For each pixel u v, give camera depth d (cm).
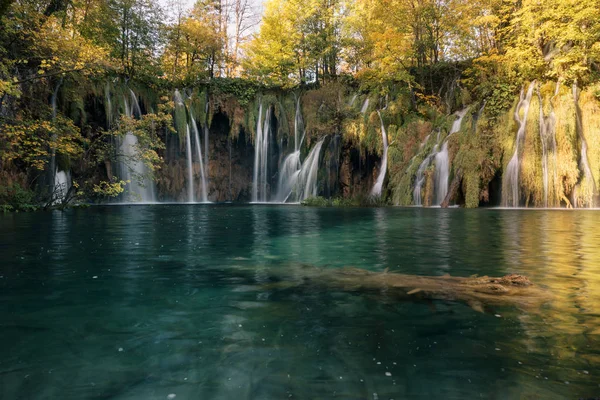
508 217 1366
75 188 2186
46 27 1609
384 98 2855
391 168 2519
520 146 2045
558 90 2066
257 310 330
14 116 1780
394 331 279
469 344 253
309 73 3688
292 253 626
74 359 232
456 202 2177
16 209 1734
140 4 3028
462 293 380
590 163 1891
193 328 286
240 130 3319
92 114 2647
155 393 192
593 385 197
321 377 208
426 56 3238
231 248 681
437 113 2642
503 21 2641
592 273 462
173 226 1083
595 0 2059
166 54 3478
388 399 184
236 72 4416
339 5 3325
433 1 2864
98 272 481
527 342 255
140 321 302
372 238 816
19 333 275
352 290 397
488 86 2402
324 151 2925
